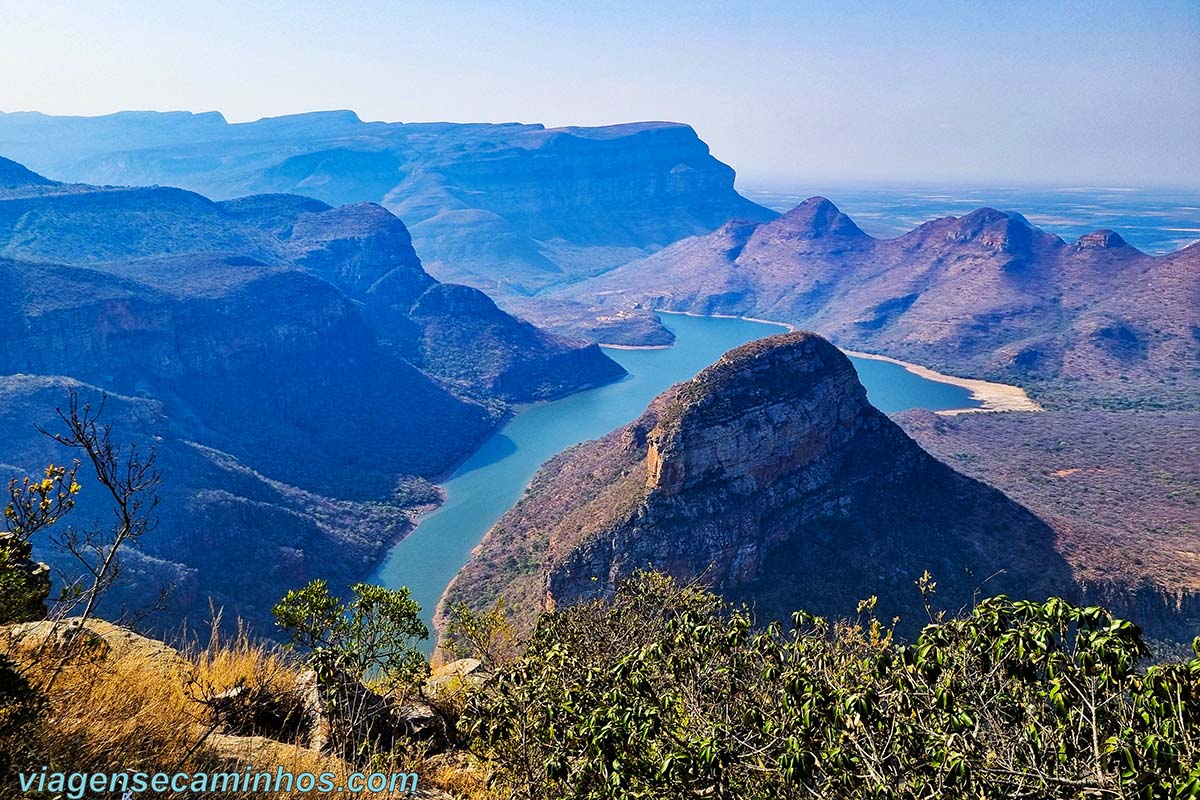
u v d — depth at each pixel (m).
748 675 9.95
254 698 10.81
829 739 7.77
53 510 9.69
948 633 8.55
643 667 10.12
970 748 7.36
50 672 8.48
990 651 8.16
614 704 8.86
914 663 8.46
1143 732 6.95
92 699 8.31
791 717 8.18
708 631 10.39
